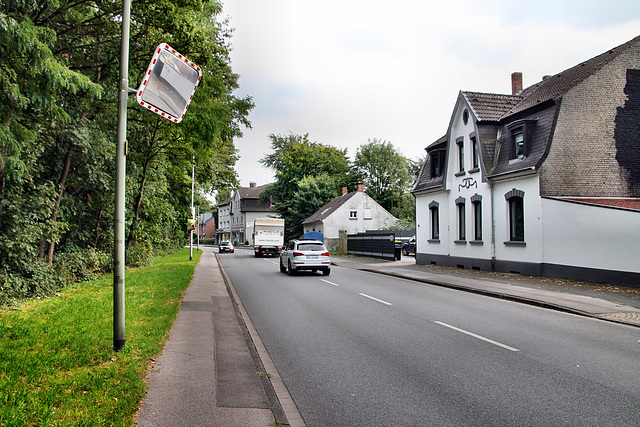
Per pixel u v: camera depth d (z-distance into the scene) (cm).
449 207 2341
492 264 1941
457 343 726
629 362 609
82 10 1230
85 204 1720
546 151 1648
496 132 2022
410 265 2564
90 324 755
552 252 1614
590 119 1708
